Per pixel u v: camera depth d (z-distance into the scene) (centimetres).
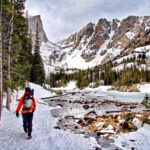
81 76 11400
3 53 918
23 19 1283
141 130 592
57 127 707
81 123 828
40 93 2862
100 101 2259
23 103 524
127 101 2264
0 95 732
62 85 10756
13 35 951
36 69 3547
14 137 514
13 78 1159
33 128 668
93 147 449
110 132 610
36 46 3578
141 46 19762
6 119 787
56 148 429
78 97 3072
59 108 1509
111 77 8869
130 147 459
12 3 980
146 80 6744
